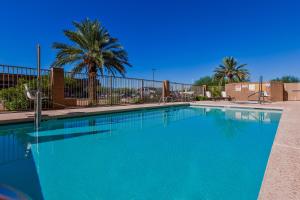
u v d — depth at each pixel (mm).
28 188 1951
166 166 2609
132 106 9578
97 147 3518
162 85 13750
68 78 9109
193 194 1890
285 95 17328
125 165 2643
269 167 1934
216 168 2533
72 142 3805
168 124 6070
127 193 1908
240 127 5523
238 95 17750
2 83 7441
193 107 11430
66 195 1848
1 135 4328
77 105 9180
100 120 6719
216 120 6863
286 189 1506
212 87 19359
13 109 7199
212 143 3816
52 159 2832
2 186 1067
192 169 2494
